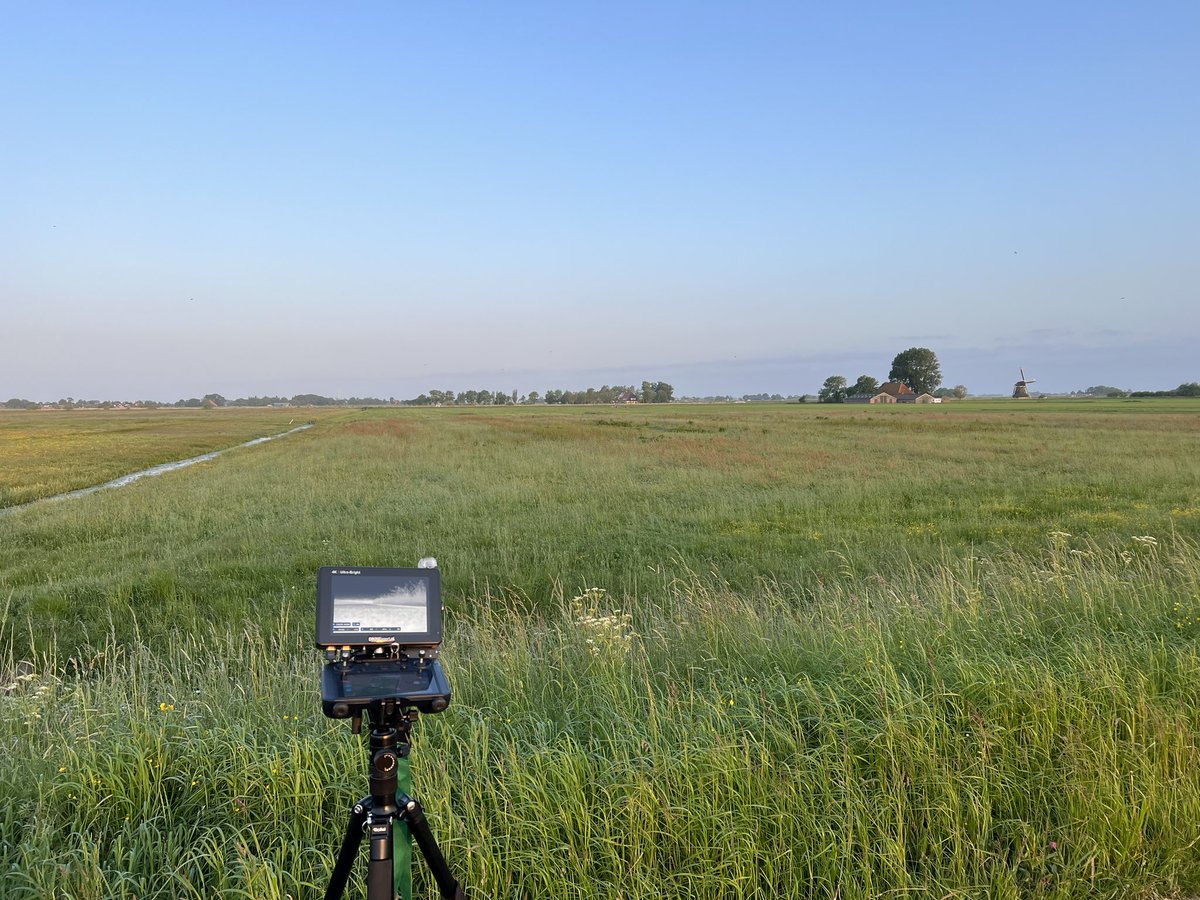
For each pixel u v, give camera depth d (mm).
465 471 25359
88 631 8461
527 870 3021
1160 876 3121
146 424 90000
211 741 3762
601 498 18234
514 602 9328
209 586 10336
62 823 3258
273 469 27891
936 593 6609
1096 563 8656
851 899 2928
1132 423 50719
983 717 3924
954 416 67250
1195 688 4293
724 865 3002
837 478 21609
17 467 32250
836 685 4219
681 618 6613
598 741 3777
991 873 3068
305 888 2898
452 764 3555
